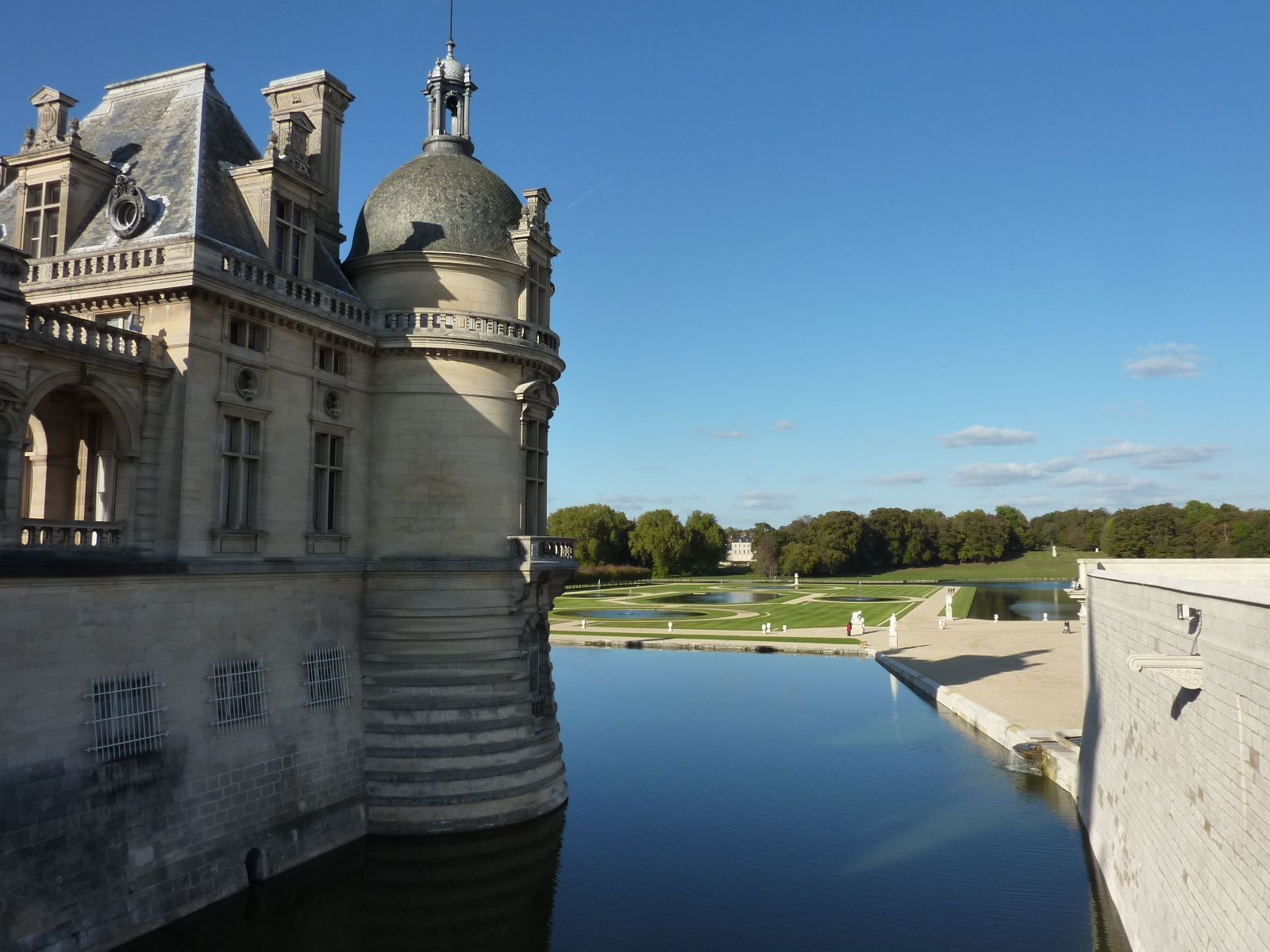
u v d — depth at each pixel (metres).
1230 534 189.25
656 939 23.45
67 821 20.84
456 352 32.41
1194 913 17.72
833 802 34.19
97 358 22.91
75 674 21.48
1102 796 28.33
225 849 24.81
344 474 31.08
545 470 35.84
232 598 26.09
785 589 151.75
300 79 36.22
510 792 31.23
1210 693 17.59
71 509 26.73
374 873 28.05
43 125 28.31
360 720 30.88
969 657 64.75
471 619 31.77
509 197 36.56
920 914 24.73
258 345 27.67
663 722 47.72
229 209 28.36
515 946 23.53
